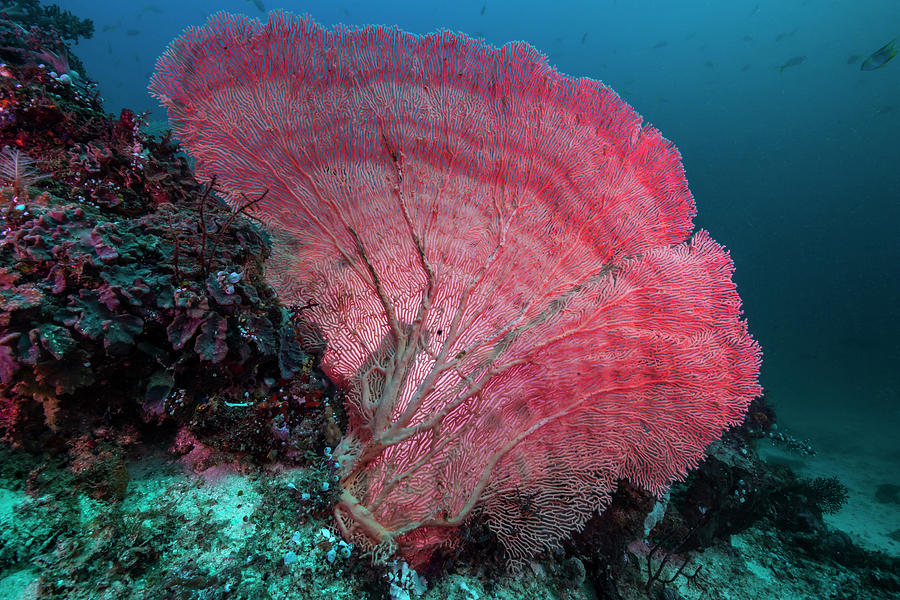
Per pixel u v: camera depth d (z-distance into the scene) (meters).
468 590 2.34
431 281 3.00
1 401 1.46
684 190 4.30
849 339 36.72
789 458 11.67
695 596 3.35
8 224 1.77
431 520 2.32
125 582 1.35
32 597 1.18
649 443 3.07
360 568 1.94
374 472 2.42
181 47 3.15
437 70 4.12
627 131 4.41
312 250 3.13
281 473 2.07
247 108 3.26
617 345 3.23
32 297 1.49
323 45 3.71
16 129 2.43
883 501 9.95
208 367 1.95
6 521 1.29
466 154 3.93
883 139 52.34
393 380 2.65
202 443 2.00
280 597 1.59
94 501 1.51
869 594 4.37
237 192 3.06
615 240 3.96
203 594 1.40
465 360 2.98
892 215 51.44
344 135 3.54
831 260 55.00
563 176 4.07
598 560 2.90
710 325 3.51
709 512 3.88
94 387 1.70
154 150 3.01
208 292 1.95
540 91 4.35
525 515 2.59
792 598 3.92
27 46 3.45
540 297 3.47
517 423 2.82
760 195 59.22
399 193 3.31
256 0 11.64
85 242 1.81
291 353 2.25
